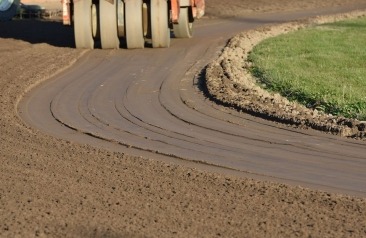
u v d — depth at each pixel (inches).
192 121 663.1
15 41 1201.4
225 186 472.1
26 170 503.8
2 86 803.4
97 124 658.2
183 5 1149.7
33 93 789.9
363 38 1209.4
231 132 623.8
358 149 573.0
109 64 967.6
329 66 936.9
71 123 662.5
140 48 1096.2
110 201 439.8
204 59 993.5
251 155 558.3
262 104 710.5
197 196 451.2
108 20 1077.1
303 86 799.1
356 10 1691.7
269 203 441.1
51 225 401.1
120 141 598.2
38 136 602.5
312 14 1642.5
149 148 577.6
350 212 429.1
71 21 1116.5
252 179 492.1
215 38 1221.1
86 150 559.5
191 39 1211.9
